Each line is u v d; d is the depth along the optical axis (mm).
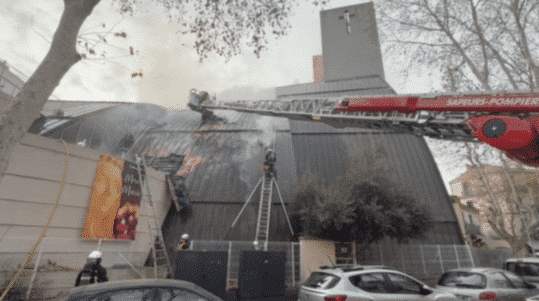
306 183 14562
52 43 6117
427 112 7312
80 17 6305
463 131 7141
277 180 19750
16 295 6949
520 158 5656
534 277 7285
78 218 10031
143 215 13242
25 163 8758
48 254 8797
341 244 12891
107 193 11156
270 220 16703
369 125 9648
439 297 5547
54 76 6082
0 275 7188
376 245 15102
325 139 25484
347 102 9250
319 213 12164
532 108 5238
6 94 10211
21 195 8516
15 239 8125
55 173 9547
